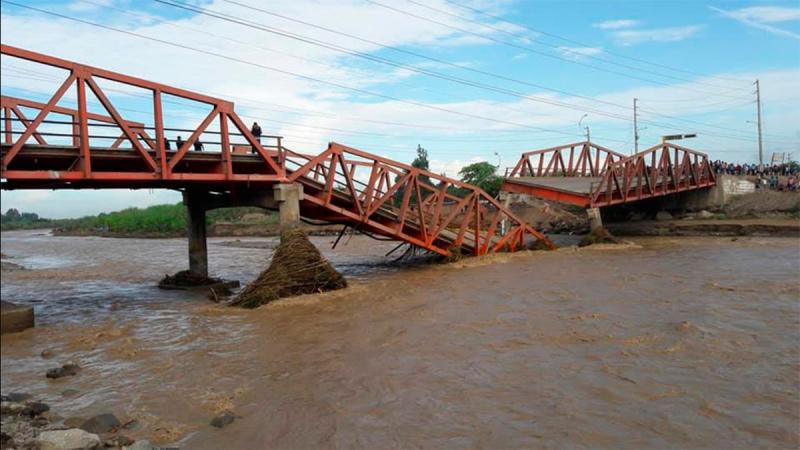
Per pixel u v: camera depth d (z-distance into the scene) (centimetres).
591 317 1803
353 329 1712
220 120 2259
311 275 2280
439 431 973
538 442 927
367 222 2884
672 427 980
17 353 1527
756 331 1603
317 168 2773
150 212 9719
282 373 1305
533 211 6788
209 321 1905
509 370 1295
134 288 2789
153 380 1276
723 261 3175
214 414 1063
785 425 983
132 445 885
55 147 1873
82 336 1708
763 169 7062
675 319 1758
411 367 1327
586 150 5838
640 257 3462
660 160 5038
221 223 8512
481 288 2422
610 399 1110
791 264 2983
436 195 3244
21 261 4744
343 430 981
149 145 2203
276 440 945
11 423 977
